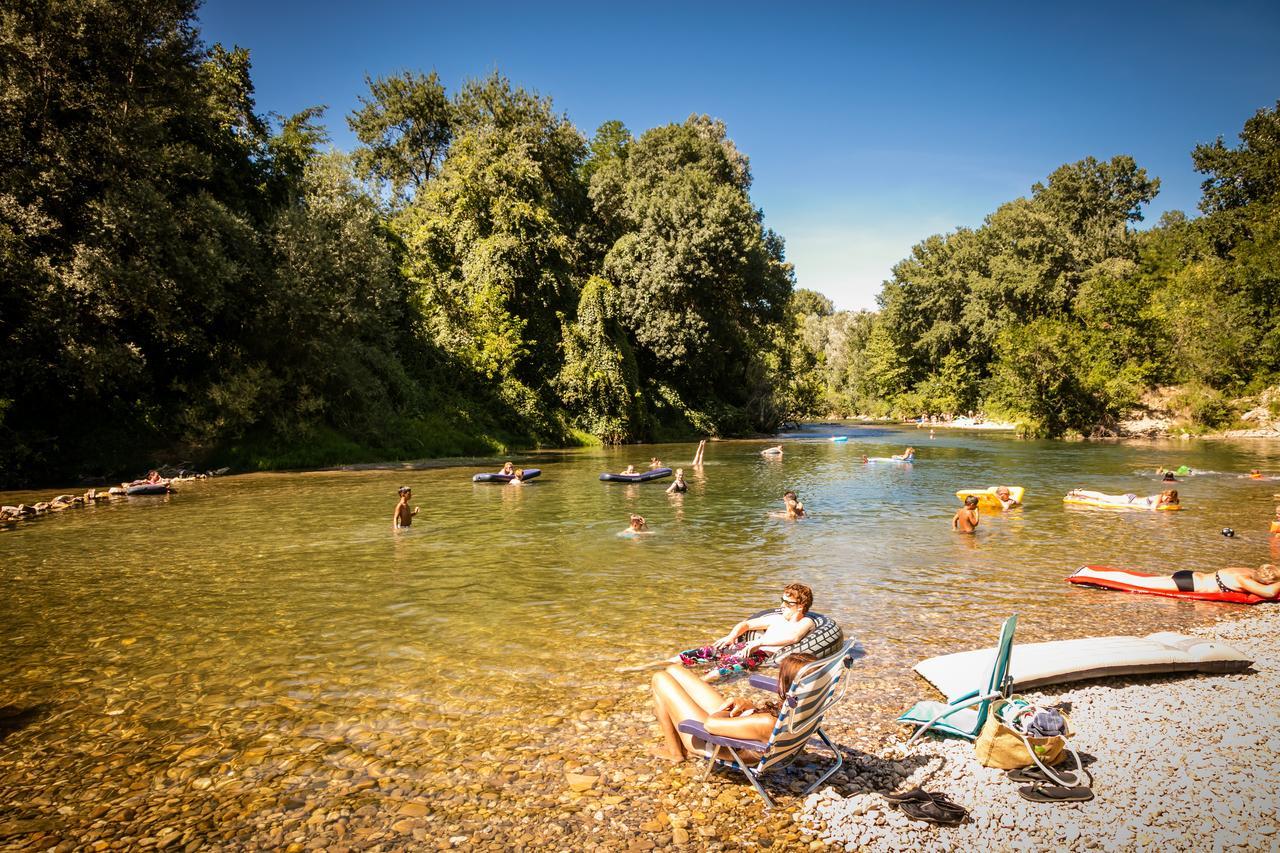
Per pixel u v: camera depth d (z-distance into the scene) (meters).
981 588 9.77
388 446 33.38
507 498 19.97
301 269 29.12
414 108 54.59
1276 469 25.64
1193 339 47.69
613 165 60.22
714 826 4.19
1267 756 4.85
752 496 20.23
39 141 23.03
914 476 25.33
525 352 43.41
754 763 4.58
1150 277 61.19
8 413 22.91
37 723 5.69
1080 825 4.09
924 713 5.50
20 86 22.00
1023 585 9.91
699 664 6.81
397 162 55.41
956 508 17.66
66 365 22.25
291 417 29.89
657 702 5.10
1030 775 4.64
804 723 4.39
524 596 9.49
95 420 25.08
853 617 8.41
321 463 29.88
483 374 41.44
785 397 63.41
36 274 21.80
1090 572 9.75
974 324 66.81
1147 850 3.82
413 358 39.66
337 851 3.93
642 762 4.99
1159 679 6.34
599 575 10.69
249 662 7.05
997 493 17.47
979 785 4.63
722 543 13.23
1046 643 6.87
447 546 13.02
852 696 6.11
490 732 5.46
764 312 59.97
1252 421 44.75
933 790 4.58
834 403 99.50
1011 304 65.25
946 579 10.30
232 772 4.88
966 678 6.11
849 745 5.24
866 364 98.31
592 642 7.59
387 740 5.34
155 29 25.27
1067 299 61.47
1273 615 8.37
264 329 29.22
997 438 48.81
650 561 11.68
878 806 4.39
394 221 47.00
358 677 6.63
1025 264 64.25
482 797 4.52
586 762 4.99
